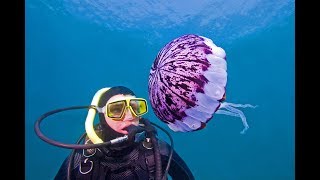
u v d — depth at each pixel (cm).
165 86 190
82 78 766
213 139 782
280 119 780
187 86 186
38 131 160
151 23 611
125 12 596
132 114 167
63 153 747
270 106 779
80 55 729
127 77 770
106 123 173
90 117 169
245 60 724
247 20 602
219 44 636
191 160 795
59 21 633
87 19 616
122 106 166
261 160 796
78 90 777
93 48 700
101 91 184
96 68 752
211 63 188
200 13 588
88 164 165
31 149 750
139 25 615
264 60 724
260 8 589
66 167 167
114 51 709
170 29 614
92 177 167
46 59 718
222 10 586
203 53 189
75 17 620
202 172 804
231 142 785
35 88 751
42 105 765
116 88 179
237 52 703
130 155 171
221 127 771
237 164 805
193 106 189
